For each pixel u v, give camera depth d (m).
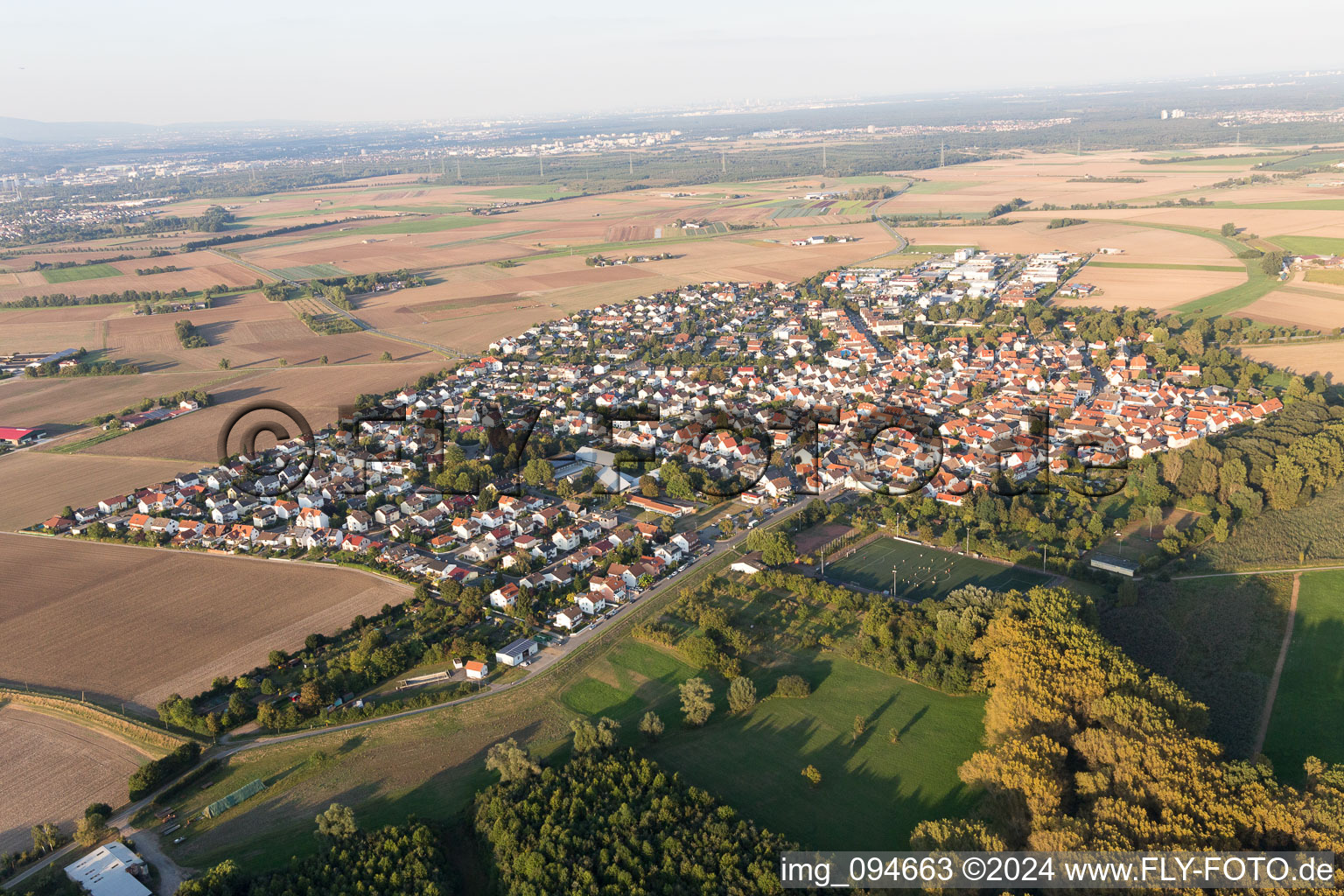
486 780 143.75
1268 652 171.00
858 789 138.50
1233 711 154.00
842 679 169.00
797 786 139.62
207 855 129.38
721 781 141.00
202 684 172.50
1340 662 166.00
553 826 124.50
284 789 144.00
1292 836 110.62
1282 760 141.12
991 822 125.50
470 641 182.25
